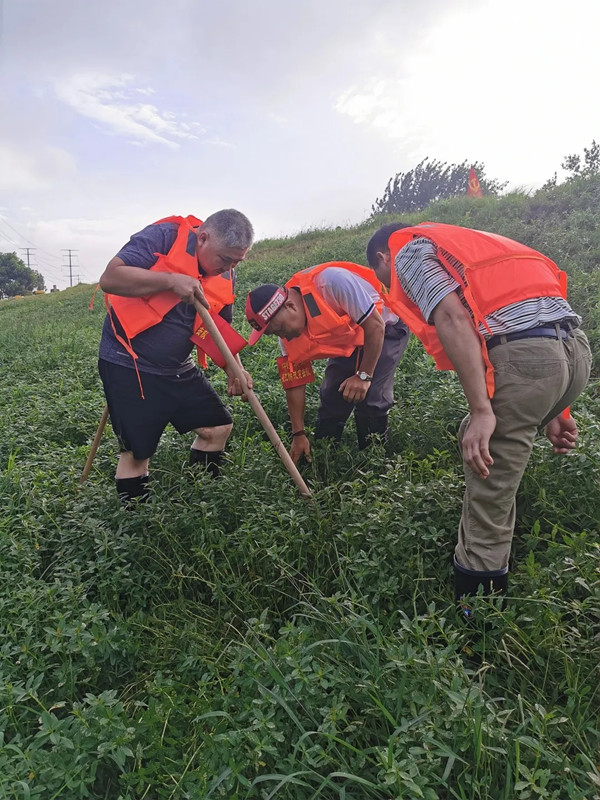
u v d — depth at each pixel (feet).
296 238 57.11
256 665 6.77
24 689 7.06
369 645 7.14
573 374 7.54
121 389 10.82
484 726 5.90
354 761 5.99
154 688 7.02
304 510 9.86
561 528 8.49
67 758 6.20
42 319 52.08
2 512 11.67
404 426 12.95
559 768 5.69
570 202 31.78
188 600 9.09
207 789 5.79
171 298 10.39
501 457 7.29
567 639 6.98
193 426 11.81
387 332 12.08
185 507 10.16
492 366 7.18
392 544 8.35
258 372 18.90
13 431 16.58
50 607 8.42
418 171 81.35
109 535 9.80
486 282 7.34
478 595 7.30
